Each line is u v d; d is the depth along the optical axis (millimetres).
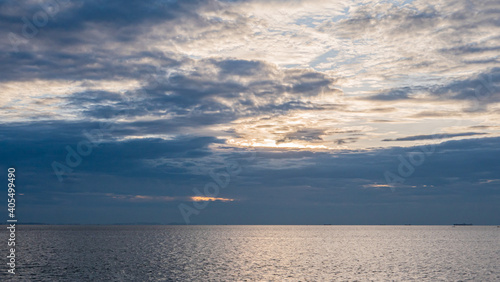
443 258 88438
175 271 67125
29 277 59625
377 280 57875
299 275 62656
